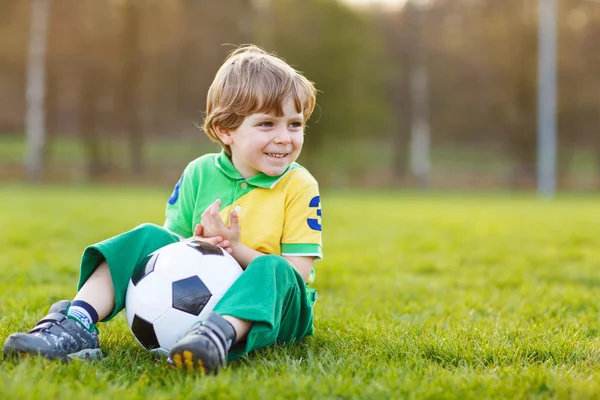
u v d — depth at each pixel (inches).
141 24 1159.0
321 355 110.3
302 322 115.7
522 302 171.9
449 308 165.0
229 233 111.4
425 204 684.7
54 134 1344.7
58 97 1307.8
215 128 118.1
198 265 106.3
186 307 103.7
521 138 1296.8
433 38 1289.4
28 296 166.2
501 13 1262.3
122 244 110.4
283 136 112.7
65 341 100.9
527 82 1261.1
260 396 86.7
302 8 1178.0
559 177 1288.1
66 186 1011.3
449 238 343.3
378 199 807.1
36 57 1075.9
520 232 374.9
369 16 1242.6
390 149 1557.6
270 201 117.0
